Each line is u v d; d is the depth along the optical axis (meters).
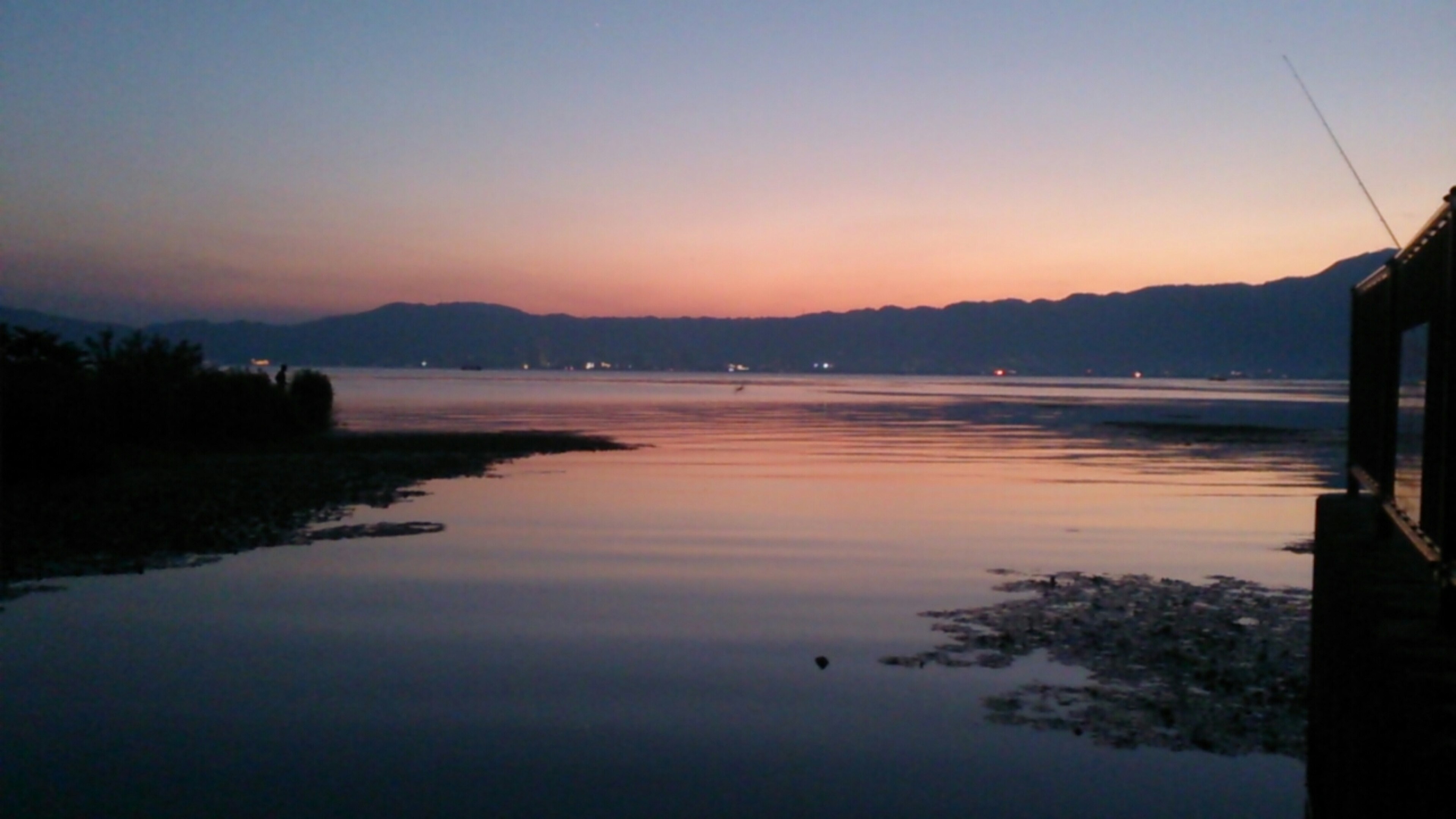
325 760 7.03
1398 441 5.82
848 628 10.23
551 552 14.19
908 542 15.12
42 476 21.25
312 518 17.05
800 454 30.97
